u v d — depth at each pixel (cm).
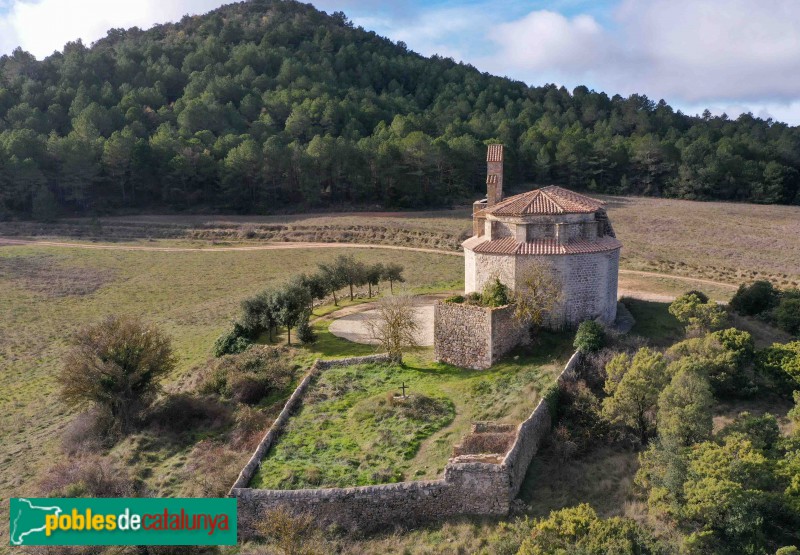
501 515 2619
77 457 3731
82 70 17975
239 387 4159
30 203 12000
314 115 15262
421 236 9881
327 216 11575
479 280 4409
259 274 8331
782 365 3506
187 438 3794
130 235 10819
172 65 19875
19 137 12069
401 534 2619
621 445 3064
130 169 12488
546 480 2842
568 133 15412
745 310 5184
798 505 2269
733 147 14850
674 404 2830
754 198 13625
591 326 3856
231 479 2984
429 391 3697
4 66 19238
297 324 4912
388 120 16675
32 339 6162
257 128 14750
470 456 2770
